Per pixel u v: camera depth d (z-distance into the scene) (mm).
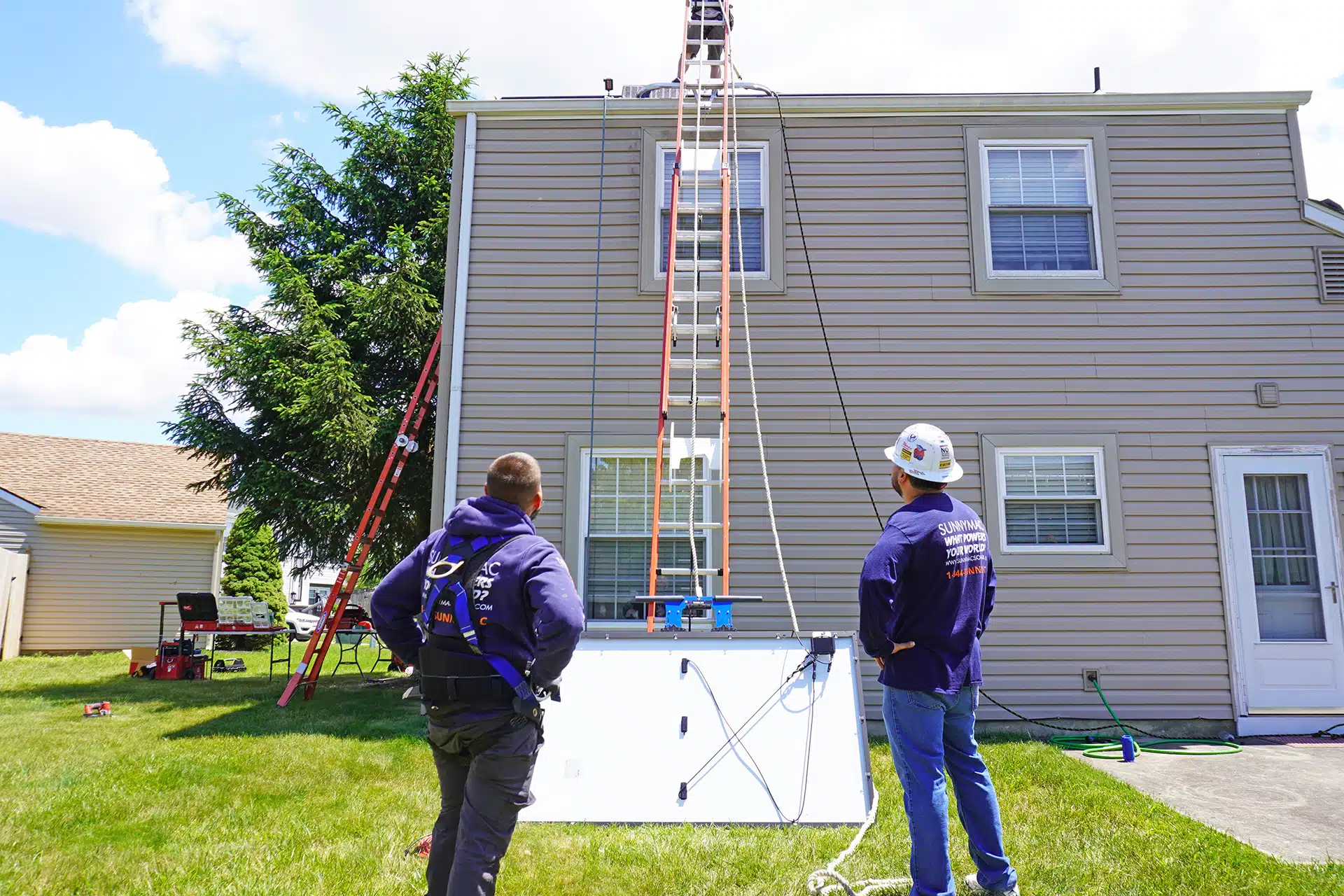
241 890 3143
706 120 7332
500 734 2455
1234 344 6996
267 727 6434
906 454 3178
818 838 3795
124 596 15367
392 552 12000
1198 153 7238
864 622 2916
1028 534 6805
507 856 3543
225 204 12758
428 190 12719
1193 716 6523
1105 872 3309
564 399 6980
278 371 10945
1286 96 7199
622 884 3254
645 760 4223
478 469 6879
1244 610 6664
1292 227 7145
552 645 2398
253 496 11242
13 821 3947
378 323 11352
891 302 7059
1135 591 6684
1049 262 7191
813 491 6832
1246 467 6848
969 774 3074
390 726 6457
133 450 19297
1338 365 6969
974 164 7230
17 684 9883
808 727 4312
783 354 6992
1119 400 6926
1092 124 7266
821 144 7293
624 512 6891
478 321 7082
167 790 4500
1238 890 3107
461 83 13578
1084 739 6371
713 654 4527
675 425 6934
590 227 7211
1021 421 6906
